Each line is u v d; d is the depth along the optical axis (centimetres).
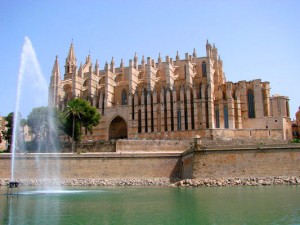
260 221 2811
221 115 10638
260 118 10462
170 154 7088
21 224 2862
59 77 12888
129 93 11644
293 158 5841
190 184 5866
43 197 4741
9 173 6988
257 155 5931
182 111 10912
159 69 12725
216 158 6050
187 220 2911
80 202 4153
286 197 4038
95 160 7075
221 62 12512
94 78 12675
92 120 9681
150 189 5728
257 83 10662
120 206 3759
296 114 12044
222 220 2878
